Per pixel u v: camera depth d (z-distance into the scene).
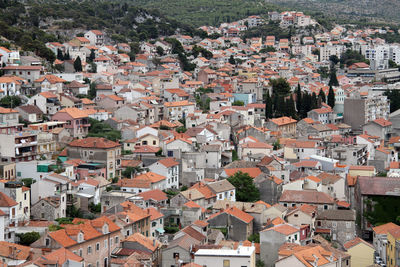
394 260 199.12
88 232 184.00
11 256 172.25
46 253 174.12
